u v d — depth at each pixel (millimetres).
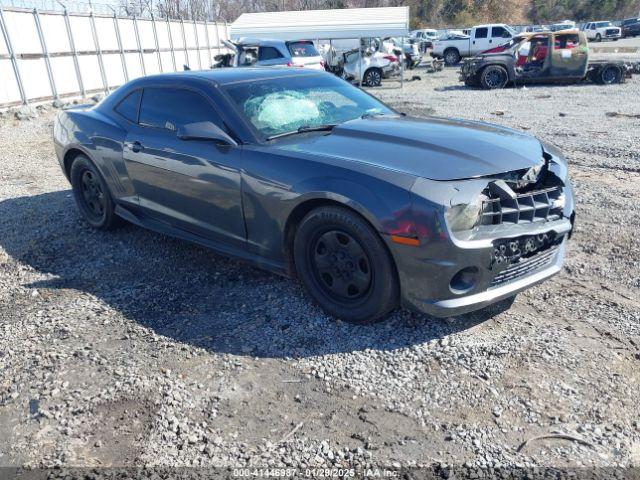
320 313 3564
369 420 2604
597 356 3016
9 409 2777
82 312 3723
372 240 3070
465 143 3443
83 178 5273
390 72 20141
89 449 2477
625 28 52938
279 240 3574
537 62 17625
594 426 2506
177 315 3645
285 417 2641
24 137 11086
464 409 2648
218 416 2660
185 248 4801
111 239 5109
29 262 4641
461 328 3330
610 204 5582
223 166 3748
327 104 4277
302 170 3344
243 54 18141
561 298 3682
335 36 19016
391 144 3482
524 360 2994
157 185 4359
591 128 9805
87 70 17625
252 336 3348
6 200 6508
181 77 4371
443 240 2889
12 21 14195
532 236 3160
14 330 3520
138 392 2852
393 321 3430
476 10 82000
